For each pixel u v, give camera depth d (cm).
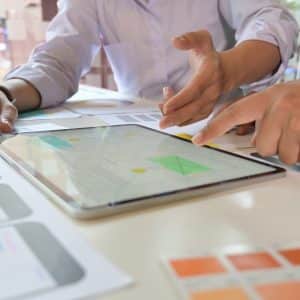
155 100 89
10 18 153
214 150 41
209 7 89
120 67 99
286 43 63
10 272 19
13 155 38
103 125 54
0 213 25
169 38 91
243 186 31
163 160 37
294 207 28
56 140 44
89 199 27
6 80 68
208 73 49
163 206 27
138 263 20
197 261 20
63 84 76
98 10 92
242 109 37
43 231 23
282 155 37
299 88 38
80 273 19
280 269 19
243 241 23
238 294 17
